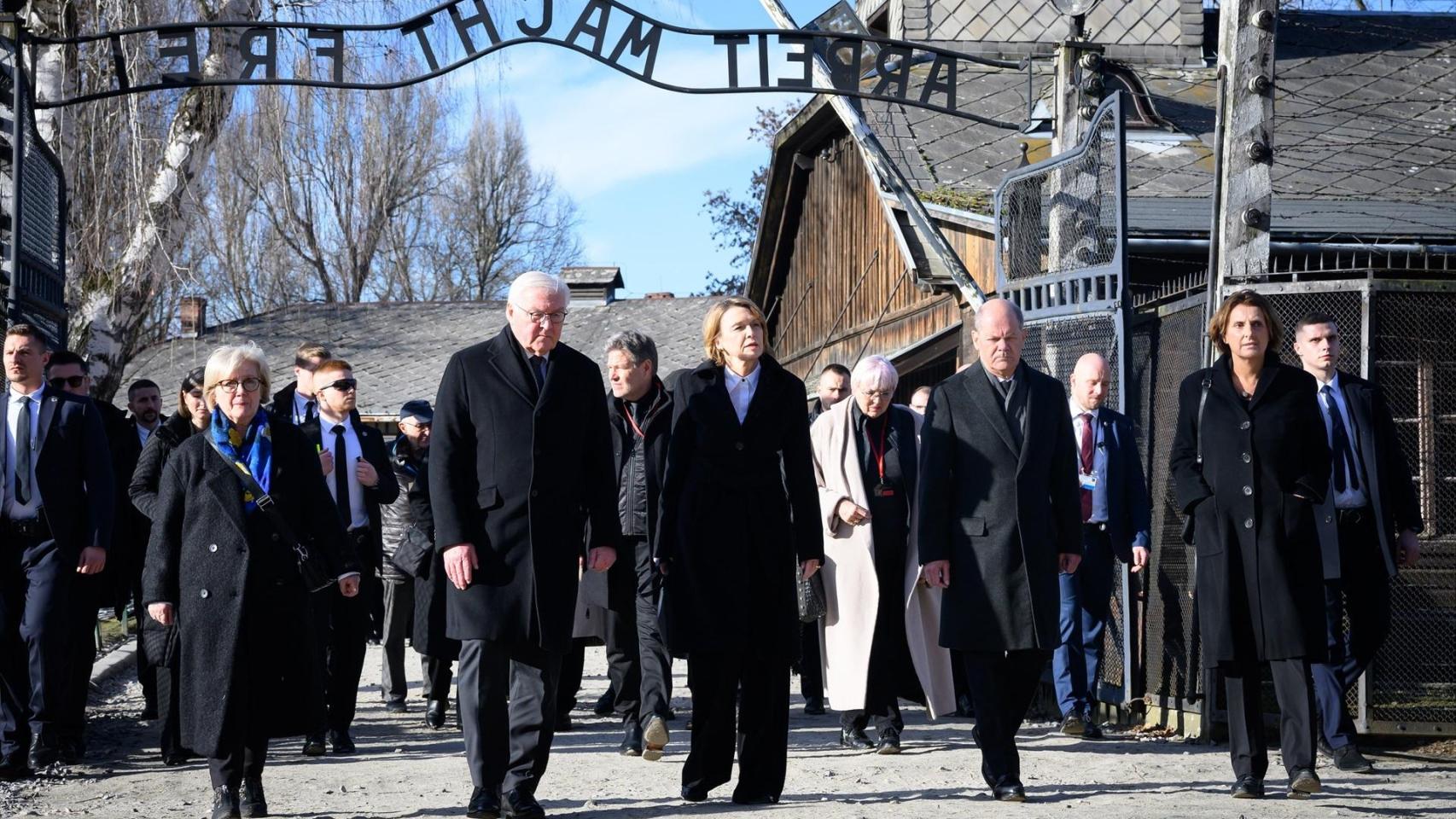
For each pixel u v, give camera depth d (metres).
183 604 6.31
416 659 16.09
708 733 6.54
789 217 24.77
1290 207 13.90
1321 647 6.59
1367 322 8.41
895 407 8.46
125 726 10.09
